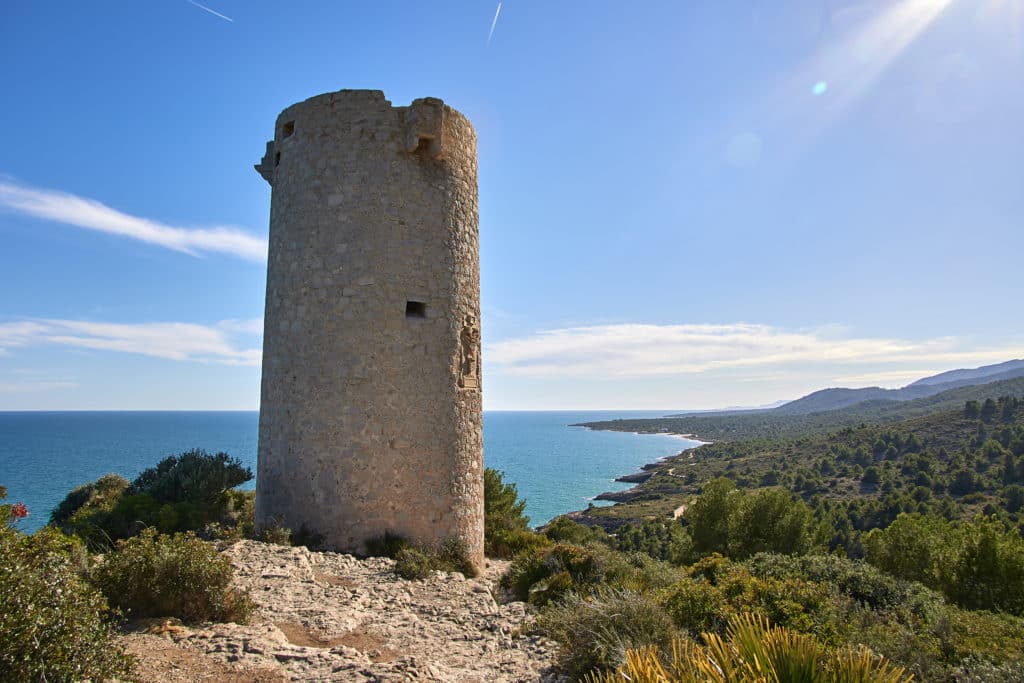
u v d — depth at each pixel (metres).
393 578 10.69
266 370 14.00
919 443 92.62
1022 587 16.55
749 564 14.36
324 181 13.55
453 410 13.76
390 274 13.30
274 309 13.96
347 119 13.65
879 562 22.00
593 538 22.41
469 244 14.75
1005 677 7.37
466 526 13.81
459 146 14.61
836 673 4.70
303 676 5.85
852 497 68.94
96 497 19.08
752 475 98.50
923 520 22.67
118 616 7.00
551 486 113.31
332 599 9.07
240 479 18.19
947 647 8.94
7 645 4.29
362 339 13.00
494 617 9.09
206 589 7.52
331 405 12.85
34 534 5.66
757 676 4.47
